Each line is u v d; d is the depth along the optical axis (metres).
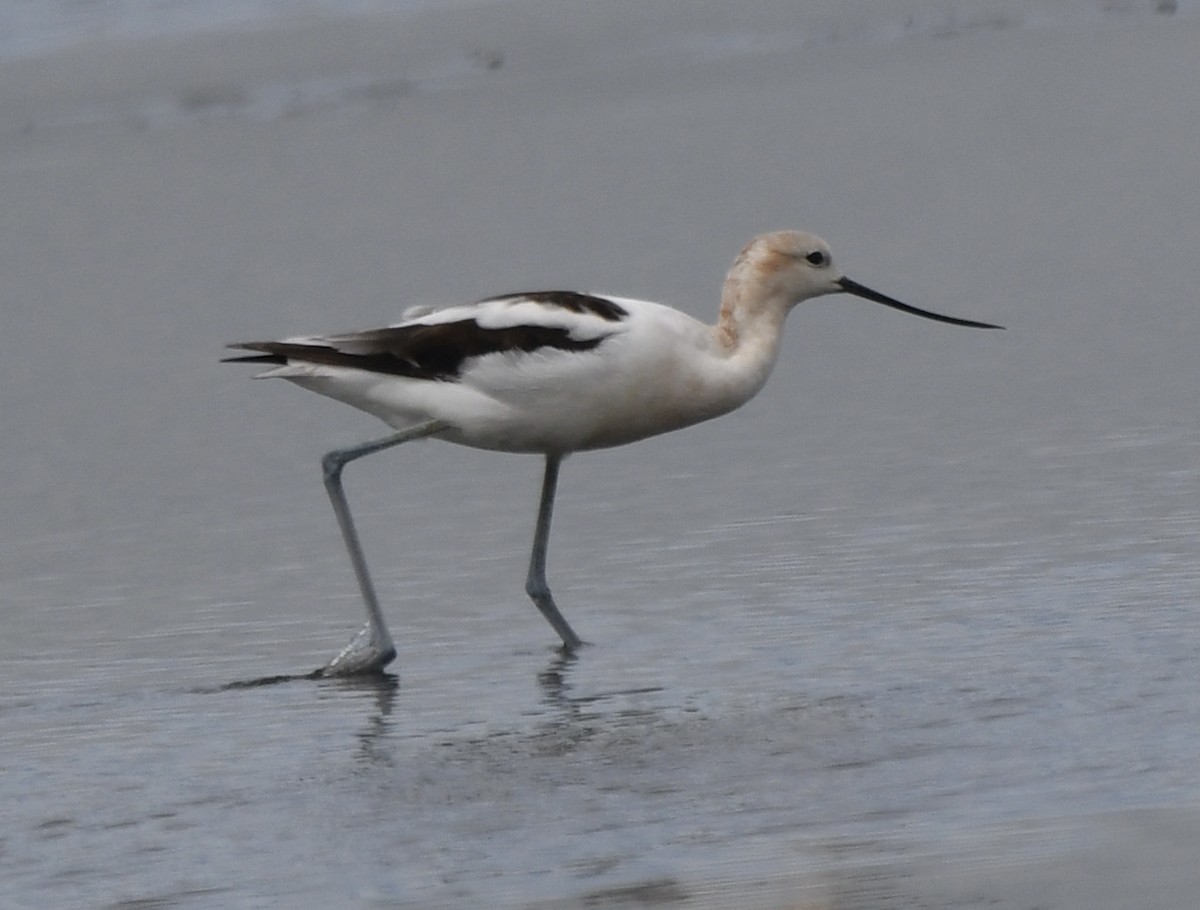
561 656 11.05
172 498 14.77
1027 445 14.39
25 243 22.83
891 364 16.91
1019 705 9.46
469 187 23.77
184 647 11.64
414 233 21.89
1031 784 8.48
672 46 30.81
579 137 25.94
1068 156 23.27
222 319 19.48
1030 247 19.86
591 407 11.41
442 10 31.92
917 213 21.38
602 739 9.53
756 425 15.54
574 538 13.25
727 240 20.72
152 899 7.91
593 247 20.72
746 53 30.30
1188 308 17.62
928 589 11.54
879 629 10.90
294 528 13.96
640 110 27.23
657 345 11.38
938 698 9.66
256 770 9.43
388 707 10.38
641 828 8.38
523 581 12.54
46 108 28.47
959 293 18.55
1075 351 16.66
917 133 24.92
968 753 8.90
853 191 22.42
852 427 15.27
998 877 7.63
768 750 9.16
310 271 20.75
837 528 12.92
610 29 31.23
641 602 11.87
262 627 11.97
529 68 29.94
